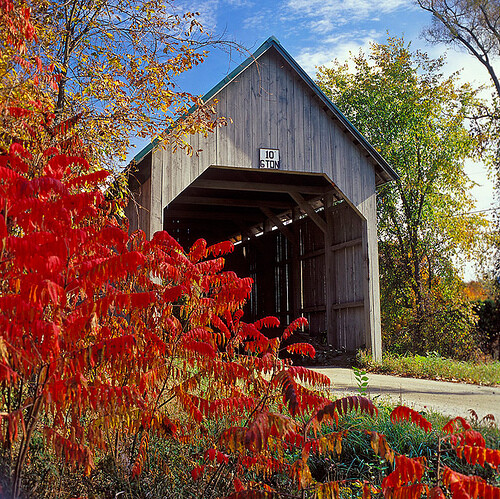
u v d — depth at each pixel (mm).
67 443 2938
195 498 3527
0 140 4445
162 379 3617
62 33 6676
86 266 2951
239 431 2945
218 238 22875
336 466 4281
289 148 12562
